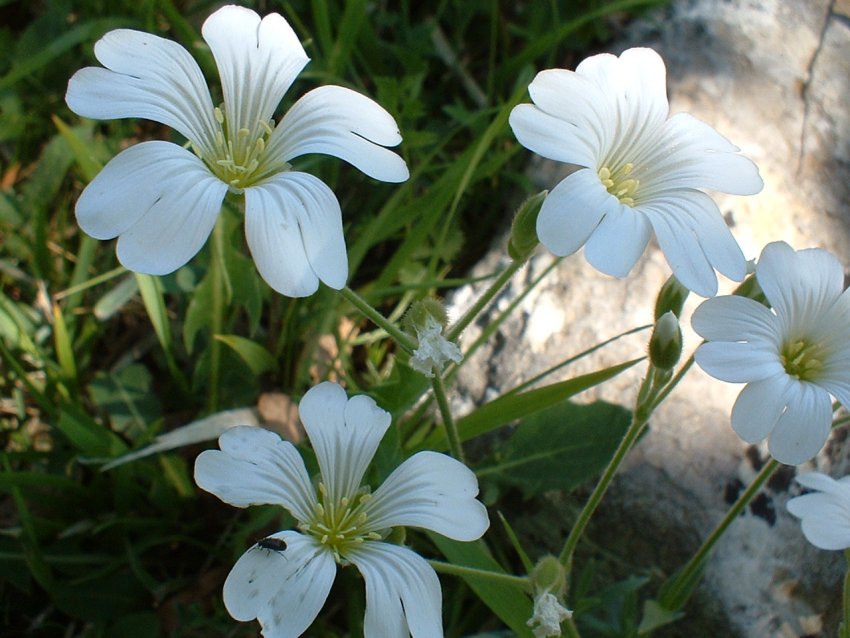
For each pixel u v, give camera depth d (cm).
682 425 14
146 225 10
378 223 15
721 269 10
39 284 15
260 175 11
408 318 11
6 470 13
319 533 10
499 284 12
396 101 15
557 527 14
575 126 11
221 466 10
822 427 10
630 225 10
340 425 11
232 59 11
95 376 15
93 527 14
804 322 11
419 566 10
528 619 12
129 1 16
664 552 14
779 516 14
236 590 9
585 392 15
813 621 13
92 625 13
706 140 11
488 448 15
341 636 14
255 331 15
